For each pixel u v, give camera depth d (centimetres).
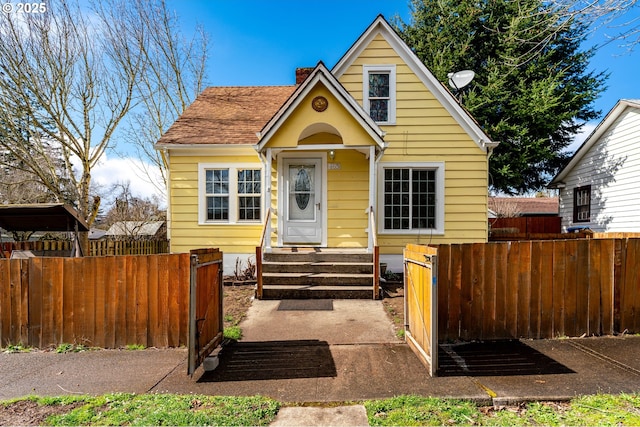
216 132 1036
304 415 304
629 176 1244
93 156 1480
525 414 306
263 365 413
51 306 491
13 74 1238
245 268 980
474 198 962
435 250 395
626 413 302
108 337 485
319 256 806
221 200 1010
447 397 332
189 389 356
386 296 725
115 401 328
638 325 514
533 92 1586
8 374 398
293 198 975
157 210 2169
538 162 1797
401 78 968
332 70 967
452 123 963
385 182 977
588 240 508
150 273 487
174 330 486
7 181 1605
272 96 1250
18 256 738
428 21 1822
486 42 1684
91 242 970
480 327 493
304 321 570
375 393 344
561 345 471
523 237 1267
